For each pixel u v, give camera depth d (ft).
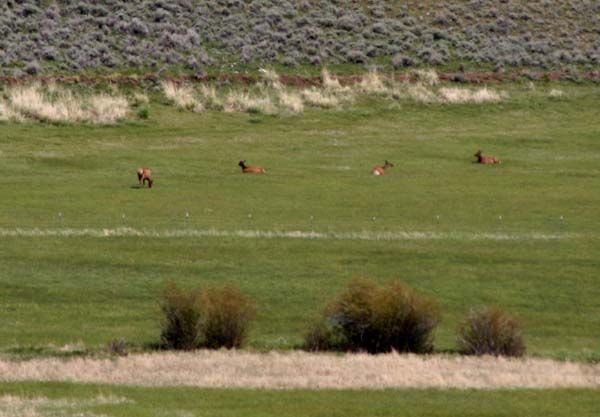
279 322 224.74
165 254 271.28
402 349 202.28
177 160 400.26
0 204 321.11
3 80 494.18
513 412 153.79
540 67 608.19
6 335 208.44
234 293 208.64
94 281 248.73
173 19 624.18
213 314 203.62
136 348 199.52
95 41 574.56
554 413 153.69
